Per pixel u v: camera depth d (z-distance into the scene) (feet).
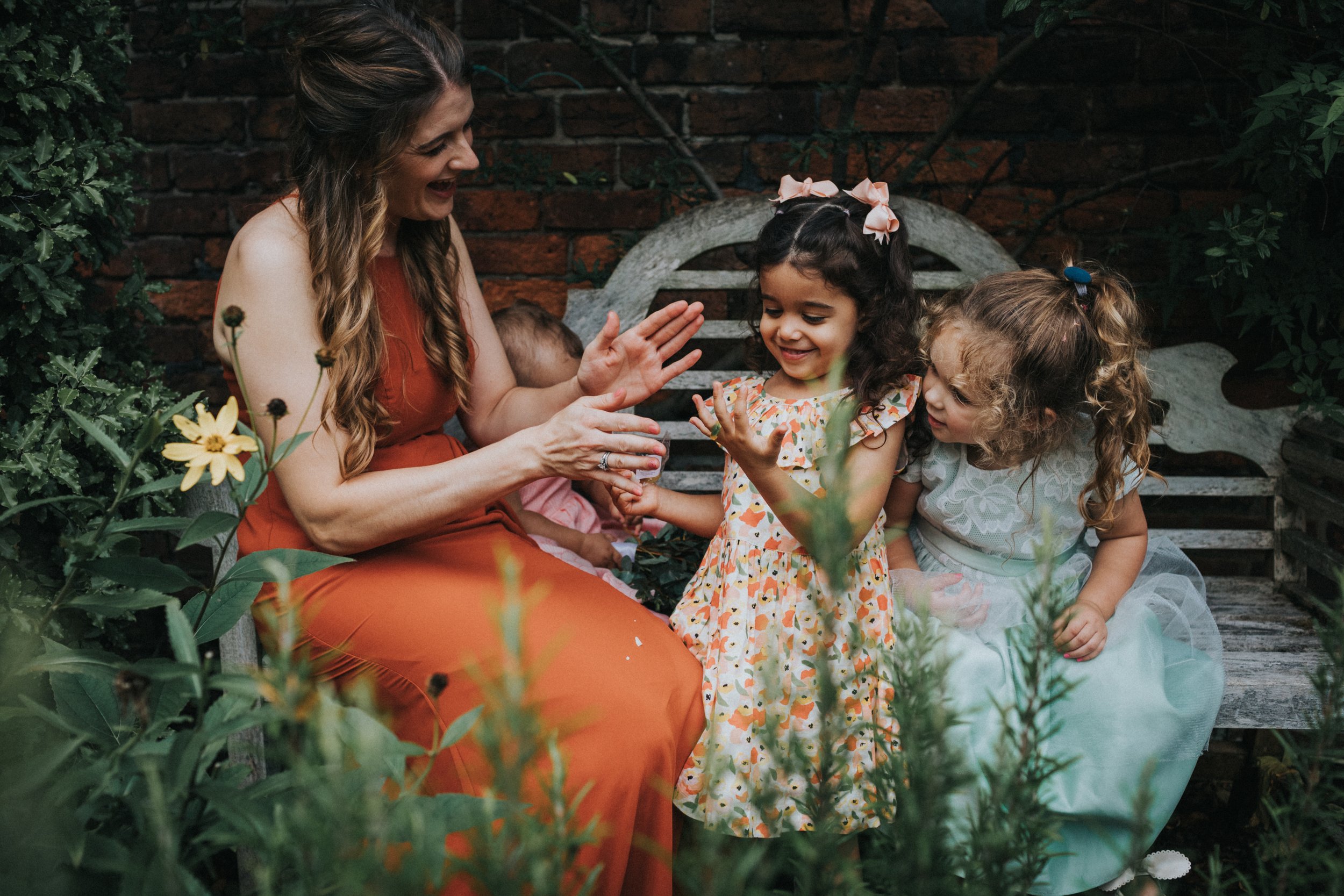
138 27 8.58
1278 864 2.76
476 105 8.54
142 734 2.62
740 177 8.57
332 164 4.80
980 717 5.19
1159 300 7.90
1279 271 7.23
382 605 4.65
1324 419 7.06
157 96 8.70
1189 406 7.47
